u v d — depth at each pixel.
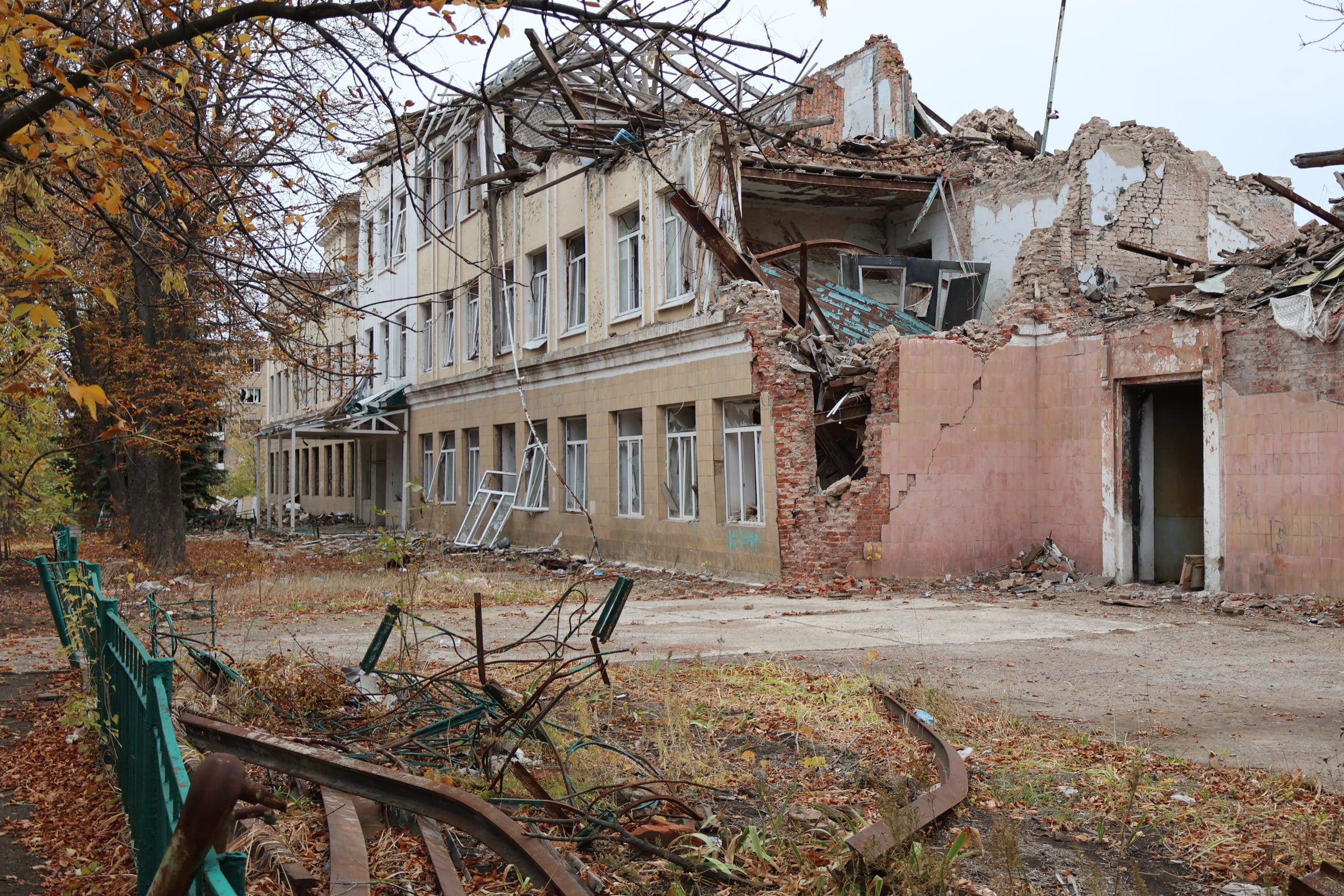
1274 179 21.33
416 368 32.44
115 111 7.29
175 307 10.47
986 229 21.64
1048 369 17.94
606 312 21.94
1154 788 5.93
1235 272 16.06
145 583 16.58
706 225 17.61
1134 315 16.89
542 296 25.39
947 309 21.23
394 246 33.97
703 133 18.48
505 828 4.22
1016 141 23.55
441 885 4.06
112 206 6.26
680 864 4.58
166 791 3.22
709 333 18.45
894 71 25.48
